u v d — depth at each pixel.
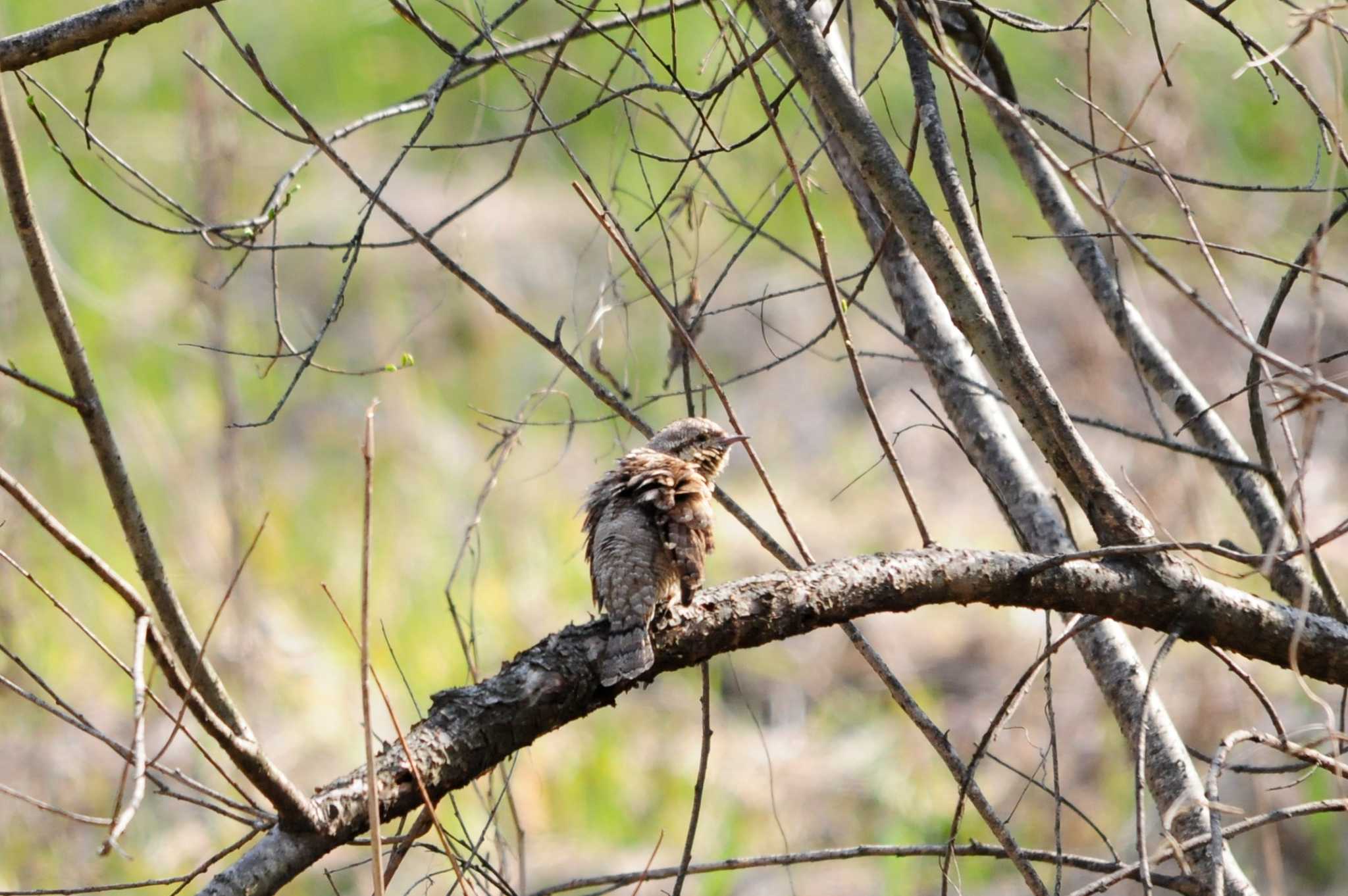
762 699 15.52
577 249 20.48
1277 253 17.69
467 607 15.54
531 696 4.92
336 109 22.30
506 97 21.70
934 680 15.52
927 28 7.10
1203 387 16.44
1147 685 5.10
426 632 15.33
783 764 14.44
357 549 16.33
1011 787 13.76
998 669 15.58
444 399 18.61
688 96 6.02
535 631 15.38
